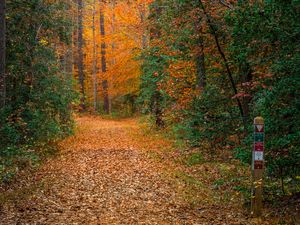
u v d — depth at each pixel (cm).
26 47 1612
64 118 2212
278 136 814
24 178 1160
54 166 1360
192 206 888
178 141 1798
